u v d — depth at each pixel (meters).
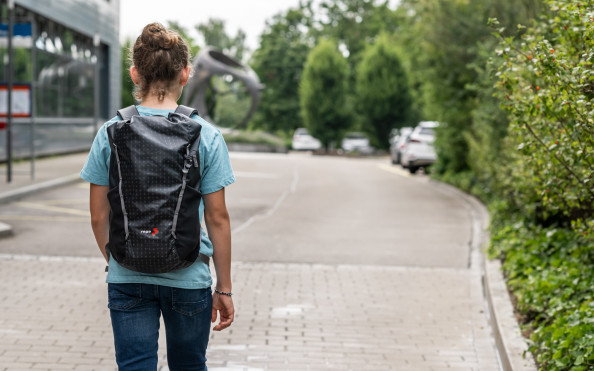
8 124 16.34
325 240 10.95
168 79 2.81
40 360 5.12
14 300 6.75
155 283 2.70
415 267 8.95
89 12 30.08
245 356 5.35
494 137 12.28
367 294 7.45
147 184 2.54
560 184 5.61
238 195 17.64
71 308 6.54
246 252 9.79
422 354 5.52
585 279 6.26
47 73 25.56
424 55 19.33
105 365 5.07
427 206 15.88
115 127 2.63
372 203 16.36
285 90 68.00
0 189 15.16
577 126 4.55
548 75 4.61
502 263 8.61
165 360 5.18
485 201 15.61
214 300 2.90
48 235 10.60
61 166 21.58
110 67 33.62
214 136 2.76
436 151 23.39
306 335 5.93
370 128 54.94
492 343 5.86
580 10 4.36
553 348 4.82
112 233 2.58
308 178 23.59
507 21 12.58
